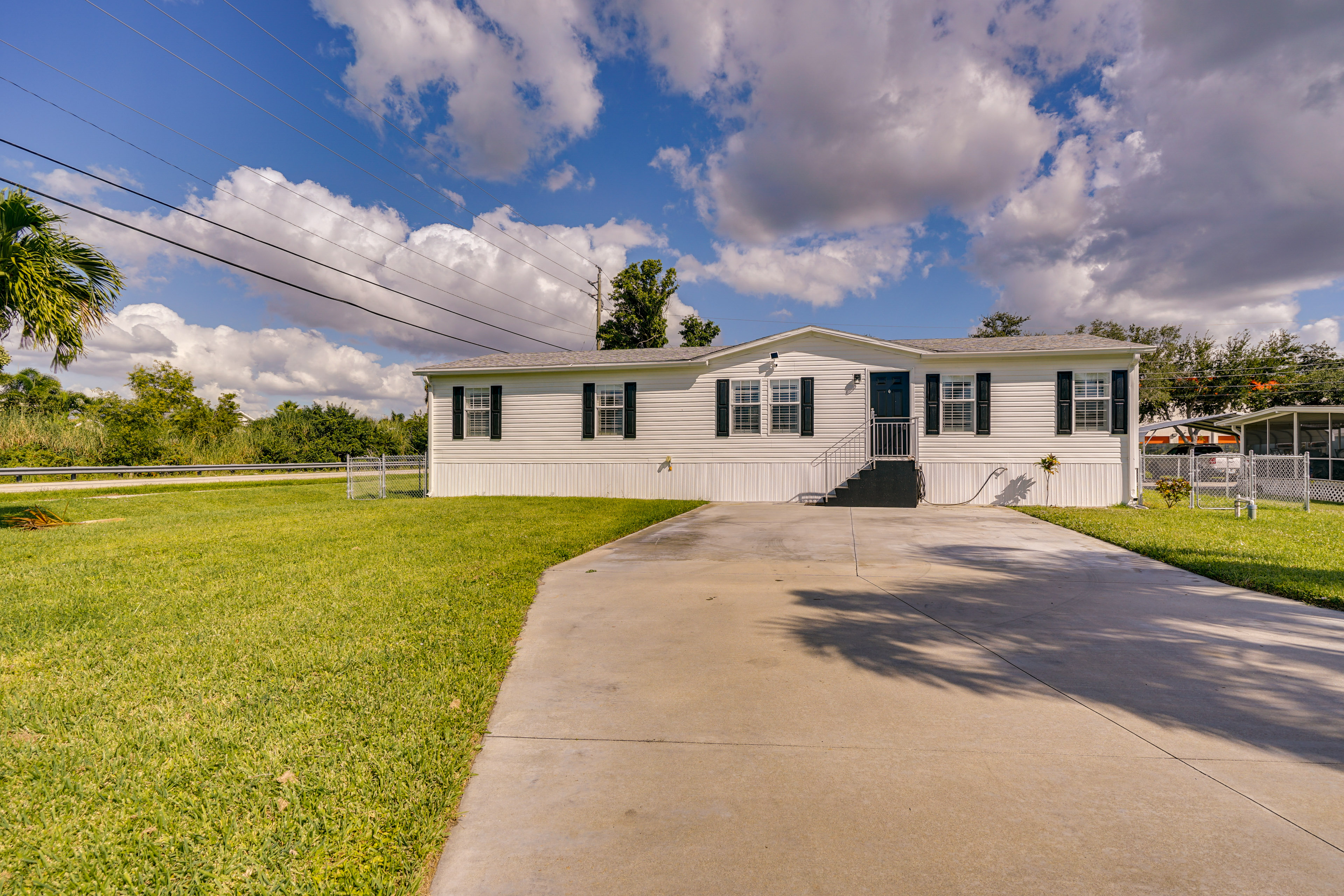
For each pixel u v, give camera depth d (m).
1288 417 20.28
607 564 8.33
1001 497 16.03
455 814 2.70
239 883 2.26
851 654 4.69
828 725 3.52
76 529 10.74
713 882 2.24
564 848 2.46
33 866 2.31
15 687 3.91
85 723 3.41
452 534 10.30
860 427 16.84
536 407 19.02
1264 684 4.05
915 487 15.59
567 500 17.14
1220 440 30.97
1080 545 9.57
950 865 2.31
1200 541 9.48
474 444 19.47
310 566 7.59
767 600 6.33
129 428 26.66
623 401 18.39
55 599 5.96
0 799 2.71
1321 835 2.47
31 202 10.73
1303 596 6.19
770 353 17.44
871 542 9.94
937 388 16.42
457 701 3.81
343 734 3.33
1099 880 2.22
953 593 6.56
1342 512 14.02
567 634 5.23
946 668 4.38
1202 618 5.57
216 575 7.07
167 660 4.38
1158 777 2.93
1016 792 2.81
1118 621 5.51
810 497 17.06
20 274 10.46
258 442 33.22
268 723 3.43
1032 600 6.25
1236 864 2.29
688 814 2.68
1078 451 15.66
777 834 2.52
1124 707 3.72
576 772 3.04
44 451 23.19
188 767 2.98
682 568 8.02
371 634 5.02
